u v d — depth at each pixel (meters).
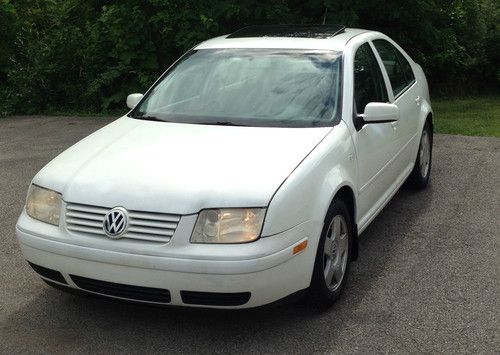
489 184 6.51
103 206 3.41
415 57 12.38
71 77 12.08
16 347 3.53
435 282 4.27
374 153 4.59
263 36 5.11
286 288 3.41
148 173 3.54
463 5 13.38
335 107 4.28
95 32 11.63
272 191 3.36
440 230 5.26
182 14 11.14
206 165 3.58
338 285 3.97
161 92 4.82
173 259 3.23
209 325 3.74
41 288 4.29
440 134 9.02
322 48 4.73
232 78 4.64
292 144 3.83
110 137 4.20
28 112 11.77
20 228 3.71
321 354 3.40
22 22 12.70
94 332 3.69
